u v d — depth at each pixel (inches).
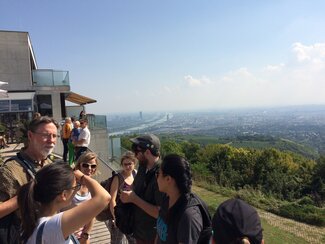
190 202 99.5
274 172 1475.1
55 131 113.3
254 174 1569.9
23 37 815.7
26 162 106.6
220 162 1688.0
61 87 825.5
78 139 370.9
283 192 1358.3
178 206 99.7
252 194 900.6
